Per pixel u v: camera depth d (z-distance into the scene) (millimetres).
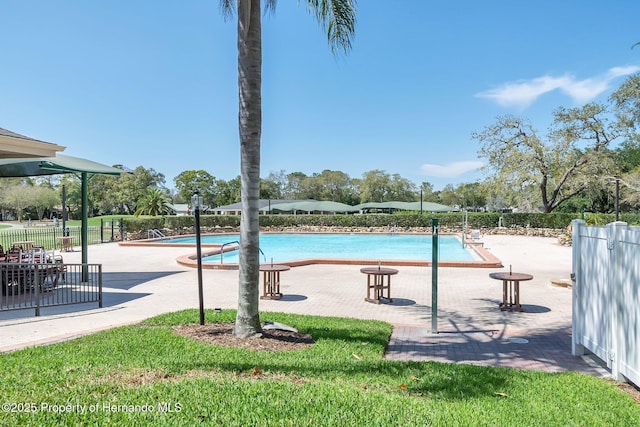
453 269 14781
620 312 4703
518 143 34281
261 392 3742
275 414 3285
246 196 5957
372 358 5270
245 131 5777
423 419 3326
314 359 5082
